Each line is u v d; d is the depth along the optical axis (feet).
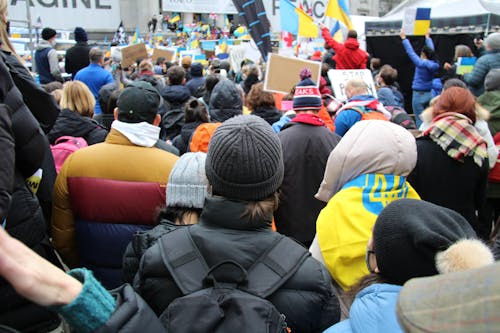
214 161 5.81
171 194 7.77
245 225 5.80
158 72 36.19
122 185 9.20
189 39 72.69
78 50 30.76
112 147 9.39
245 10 27.30
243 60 39.29
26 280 3.42
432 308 2.20
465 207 11.60
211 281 5.33
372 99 15.14
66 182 9.46
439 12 42.42
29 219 7.68
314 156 12.42
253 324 4.82
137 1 89.30
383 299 4.93
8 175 6.00
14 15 36.86
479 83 24.59
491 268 2.12
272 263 5.57
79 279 3.85
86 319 3.68
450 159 11.34
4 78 7.13
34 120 7.60
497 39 24.00
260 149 5.74
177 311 4.98
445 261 4.54
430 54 32.14
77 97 13.08
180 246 5.74
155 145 10.09
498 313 1.97
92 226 9.45
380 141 8.57
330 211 8.52
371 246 5.85
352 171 8.71
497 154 13.88
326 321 5.79
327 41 27.07
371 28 42.93
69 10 40.32
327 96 20.49
